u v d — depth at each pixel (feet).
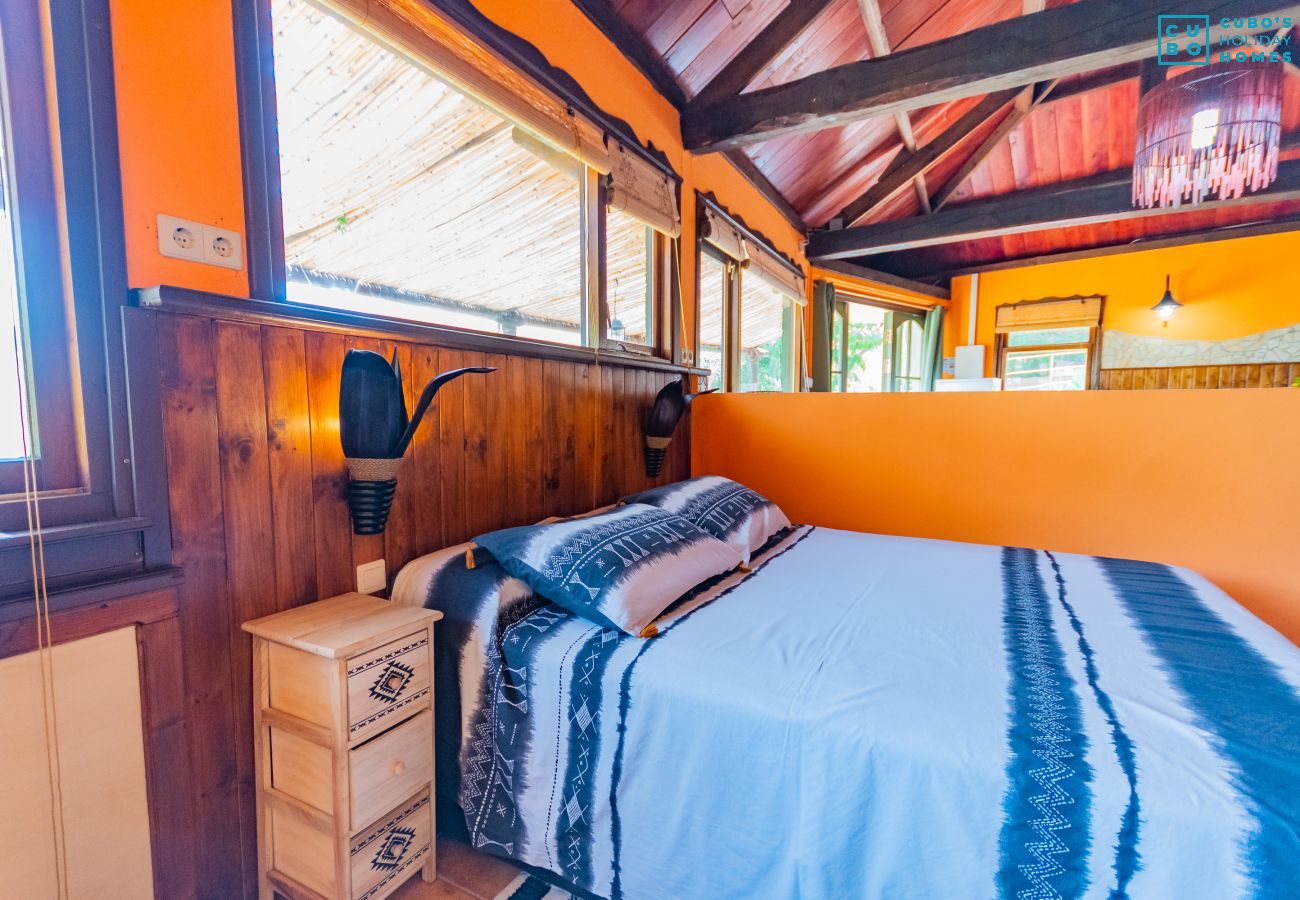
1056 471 7.65
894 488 8.65
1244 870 2.36
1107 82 13.09
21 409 3.10
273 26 4.49
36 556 3.01
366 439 4.39
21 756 2.99
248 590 3.96
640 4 7.79
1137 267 18.12
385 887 3.83
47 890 3.11
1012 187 17.01
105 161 3.25
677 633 4.30
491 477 6.02
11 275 3.08
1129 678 3.55
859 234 15.47
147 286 3.44
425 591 4.71
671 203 9.06
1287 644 4.09
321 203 5.80
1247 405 6.70
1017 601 5.06
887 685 3.48
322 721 3.57
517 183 7.19
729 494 7.36
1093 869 2.59
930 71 8.30
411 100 5.66
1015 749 2.85
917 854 2.90
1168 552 7.14
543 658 4.09
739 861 3.36
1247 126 7.82
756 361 15.16
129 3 3.34
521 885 4.20
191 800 3.69
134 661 3.42
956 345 21.02
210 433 3.73
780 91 9.03
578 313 7.99
